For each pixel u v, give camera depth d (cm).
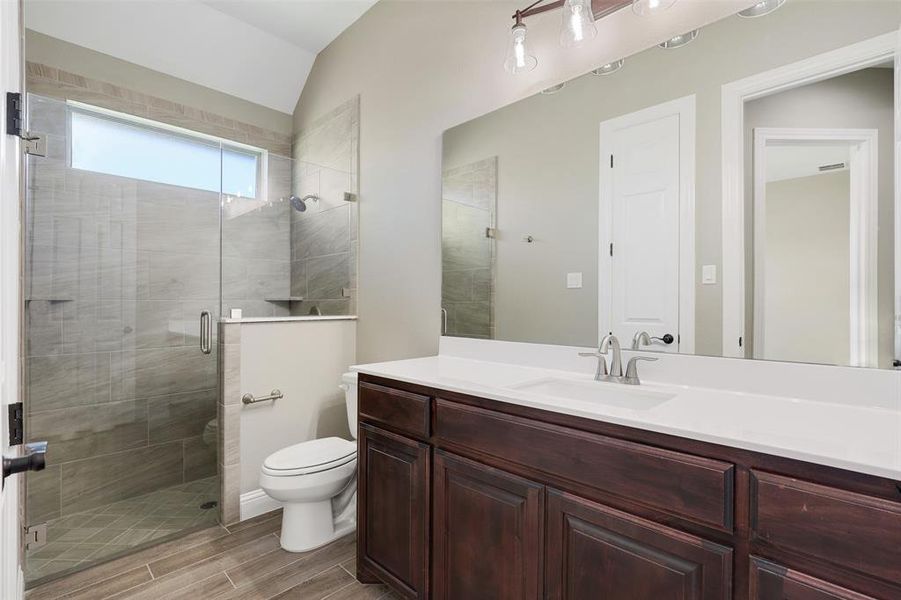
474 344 201
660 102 145
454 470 137
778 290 122
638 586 96
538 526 114
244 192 317
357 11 272
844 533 72
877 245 108
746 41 128
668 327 142
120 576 179
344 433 270
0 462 68
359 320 271
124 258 261
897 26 106
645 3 134
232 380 225
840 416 101
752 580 81
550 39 176
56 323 236
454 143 211
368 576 171
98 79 265
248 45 300
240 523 224
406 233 239
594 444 103
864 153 110
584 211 163
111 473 251
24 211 207
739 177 129
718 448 86
